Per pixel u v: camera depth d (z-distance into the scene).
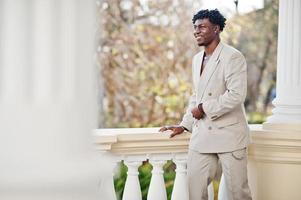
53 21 2.20
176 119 13.39
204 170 5.19
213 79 5.04
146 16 13.51
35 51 2.17
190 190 5.27
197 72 5.22
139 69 13.42
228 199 5.47
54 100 2.20
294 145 5.49
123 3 13.48
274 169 5.63
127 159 5.32
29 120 2.16
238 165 5.08
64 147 2.20
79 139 2.23
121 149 5.25
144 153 5.36
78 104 2.24
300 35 5.73
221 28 5.09
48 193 2.14
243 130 5.12
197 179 5.21
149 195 5.44
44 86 2.18
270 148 5.61
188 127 5.43
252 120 15.20
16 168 2.13
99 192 2.32
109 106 13.27
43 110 2.18
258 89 15.42
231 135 5.05
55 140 2.18
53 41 2.20
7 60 2.16
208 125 5.09
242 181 5.11
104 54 13.32
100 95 13.20
